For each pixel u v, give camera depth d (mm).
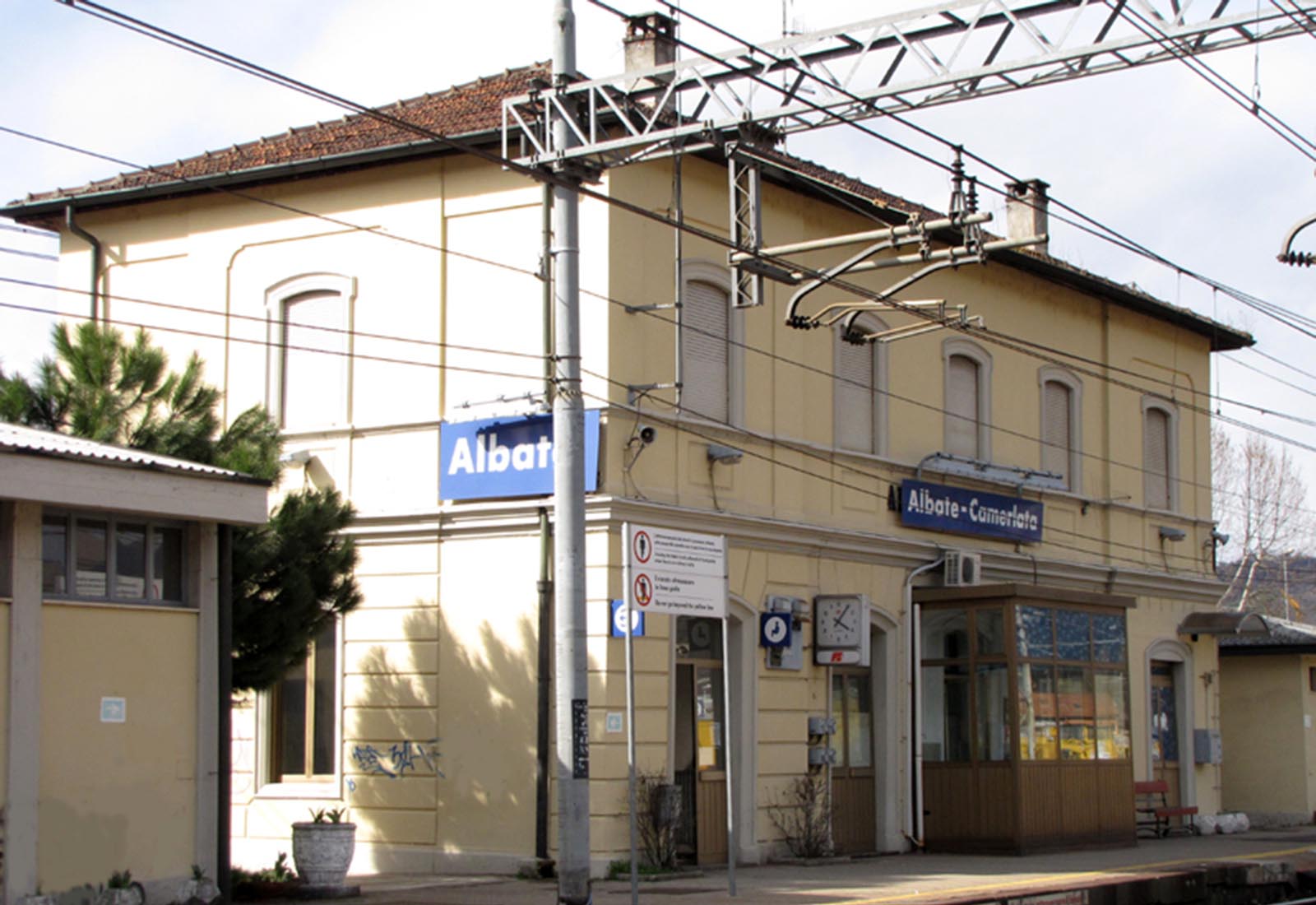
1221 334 31969
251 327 21828
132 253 22906
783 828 20938
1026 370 26859
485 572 19797
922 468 24031
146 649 14438
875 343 23625
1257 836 28531
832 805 21906
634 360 19469
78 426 16219
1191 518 31062
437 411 20406
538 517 19375
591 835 18422
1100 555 28344
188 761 14695
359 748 20375
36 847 13289
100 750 13930
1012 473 25859
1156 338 30625
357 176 21281
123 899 13711
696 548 15672
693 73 14133
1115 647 24688
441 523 20094
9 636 13289
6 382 16500
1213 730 30922
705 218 20766
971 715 22766
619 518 18828
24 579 13430
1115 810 24172
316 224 21531
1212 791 30906
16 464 13102
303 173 21266
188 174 22656
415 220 20766
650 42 19438
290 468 21188
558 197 14805
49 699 13578
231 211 22172
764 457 21312
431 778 19812
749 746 20578
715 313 20922
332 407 21234
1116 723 24484
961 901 15766
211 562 15055
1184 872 19562
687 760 20062
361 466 20844
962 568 23609
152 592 14656
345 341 21188
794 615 21281
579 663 14414
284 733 21156
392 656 20328
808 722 21547
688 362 20391
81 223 23297
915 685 23234
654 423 19609
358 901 16078
